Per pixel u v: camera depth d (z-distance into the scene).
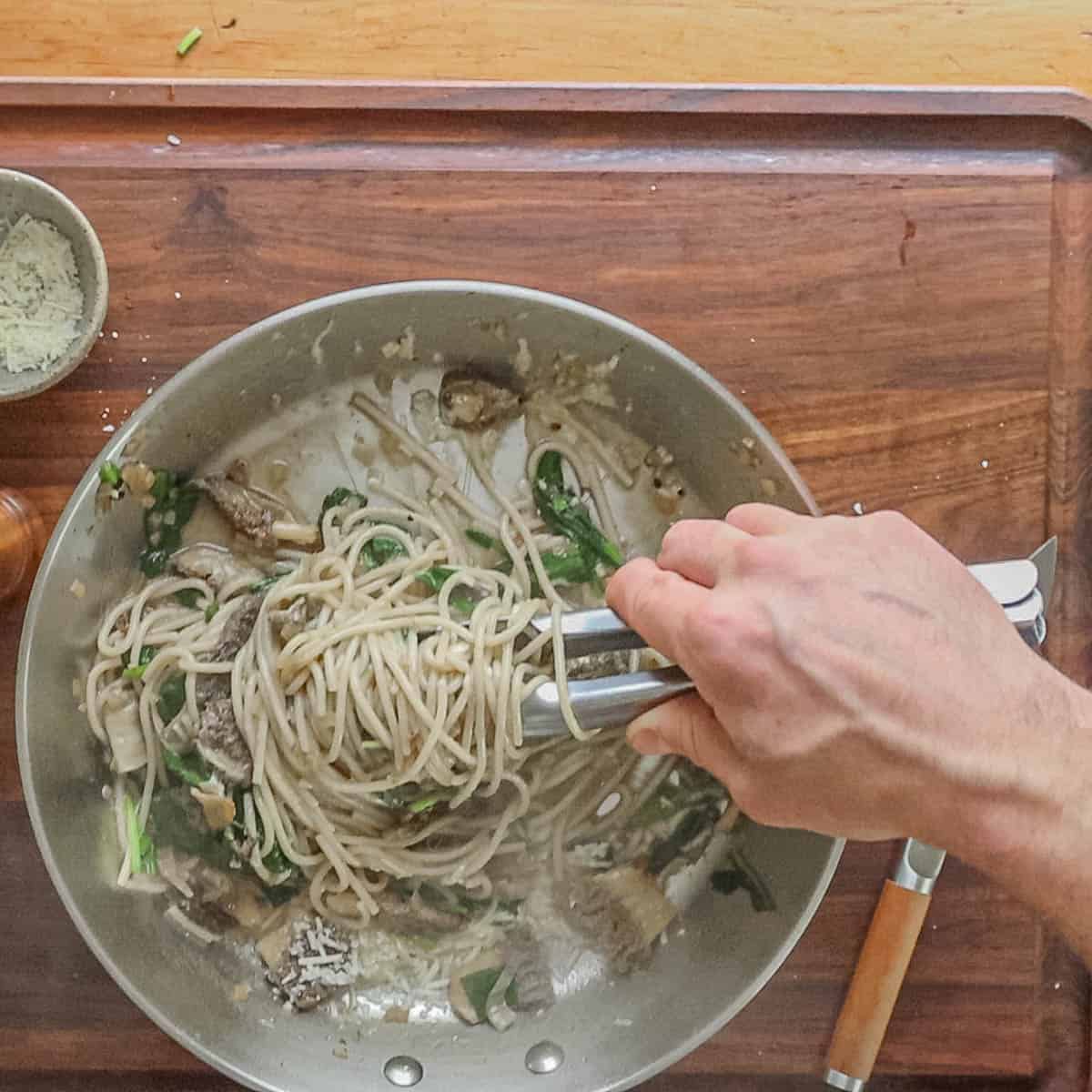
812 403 0.61
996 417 0.61
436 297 0.56
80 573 0.58
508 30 0.62
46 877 0.61
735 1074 0.62
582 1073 0.59
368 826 0.61
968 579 0.46
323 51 0.62
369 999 0.62
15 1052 0.61
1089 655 0.62
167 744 0.61
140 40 0.61
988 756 0.43
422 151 0.60
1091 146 0.62
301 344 0.58
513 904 0.64
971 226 0.61
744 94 0.60
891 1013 0.61
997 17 0.63
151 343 0.60
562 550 0.63
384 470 0.63
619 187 0.60
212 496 0.62
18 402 0.60
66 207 0.57
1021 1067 0.62
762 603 0.44
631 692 0.54
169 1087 0.61
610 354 0.59
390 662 0.58
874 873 0.62
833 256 0.61
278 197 0.60
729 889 0.62
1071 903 0.44
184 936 0.61
